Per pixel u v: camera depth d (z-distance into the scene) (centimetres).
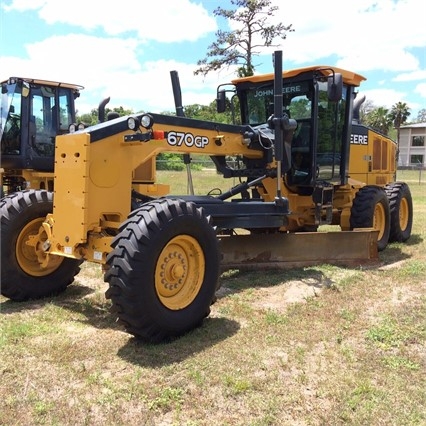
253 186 637
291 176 674
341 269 604
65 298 501
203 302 401
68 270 512
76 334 392
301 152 662
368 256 646
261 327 408
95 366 334
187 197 533
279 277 562
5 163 862
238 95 712
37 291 490
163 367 331
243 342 376
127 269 348
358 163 797
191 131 489
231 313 444
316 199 664
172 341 378
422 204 1590
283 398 295
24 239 485
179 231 377
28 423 268
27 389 303
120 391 300
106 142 403
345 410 282
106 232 414
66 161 397
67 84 893
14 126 862
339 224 771
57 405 285
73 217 393
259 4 2209
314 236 616
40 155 876
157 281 374
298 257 611
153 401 290
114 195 412
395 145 962
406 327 406
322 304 470
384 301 482
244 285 533
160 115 456
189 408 285
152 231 357
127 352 356
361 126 811
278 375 324
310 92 644
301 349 364
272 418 274
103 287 541
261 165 601
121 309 354
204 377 318
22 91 838
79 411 279
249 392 302
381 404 288
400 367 336
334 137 688
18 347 362
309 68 629
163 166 1609
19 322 418
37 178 879
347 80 680
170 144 466
